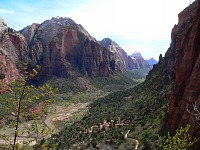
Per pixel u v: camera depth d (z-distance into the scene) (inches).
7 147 706.8
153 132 2320.4
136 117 3346.5
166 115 2130.9
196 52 2005.4
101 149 2566.4
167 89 3629.4
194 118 1654.8
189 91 1882.4
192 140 1609.3
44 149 733.9
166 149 909.8
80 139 3189.0
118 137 2704.2
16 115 705.6
